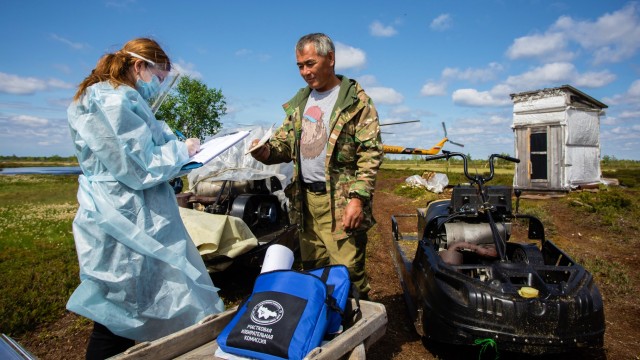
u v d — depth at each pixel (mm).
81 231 2770
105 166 2795
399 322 4578
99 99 2684
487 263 4012
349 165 3578
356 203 3270
